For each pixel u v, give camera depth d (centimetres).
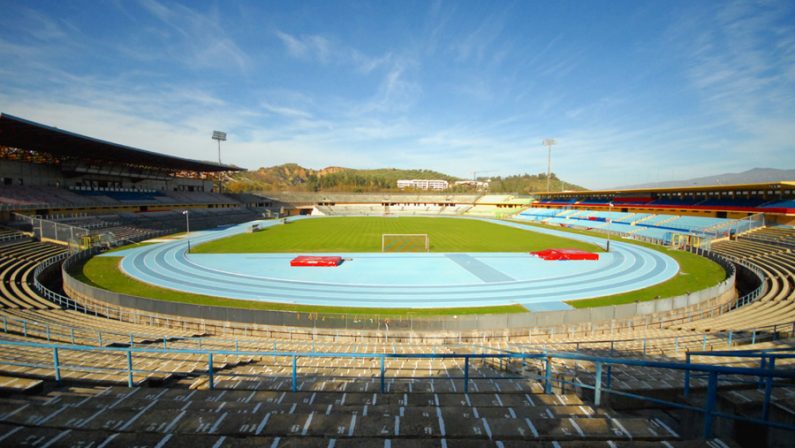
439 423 570
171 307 2120
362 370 1230
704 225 5262
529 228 7119
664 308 2212
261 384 988
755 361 998
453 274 3372
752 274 3073
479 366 1317
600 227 6750
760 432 579
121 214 6034
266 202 10712
